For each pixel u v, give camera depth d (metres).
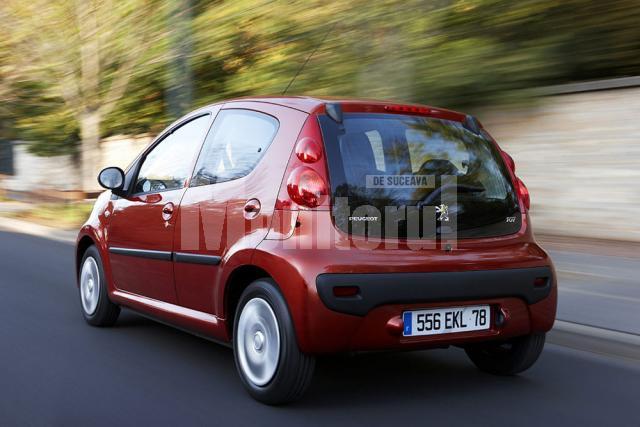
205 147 4.71
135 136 17.73
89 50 15.47
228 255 4.15
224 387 4.33
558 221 10.28
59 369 4.70
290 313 3.75
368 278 3.66
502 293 4.00
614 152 9.62
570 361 5.08
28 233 13.95
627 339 5.16
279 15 11.62
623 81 9.42
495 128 10.69
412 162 4.01
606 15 9.89
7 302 6.92
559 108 10.12
